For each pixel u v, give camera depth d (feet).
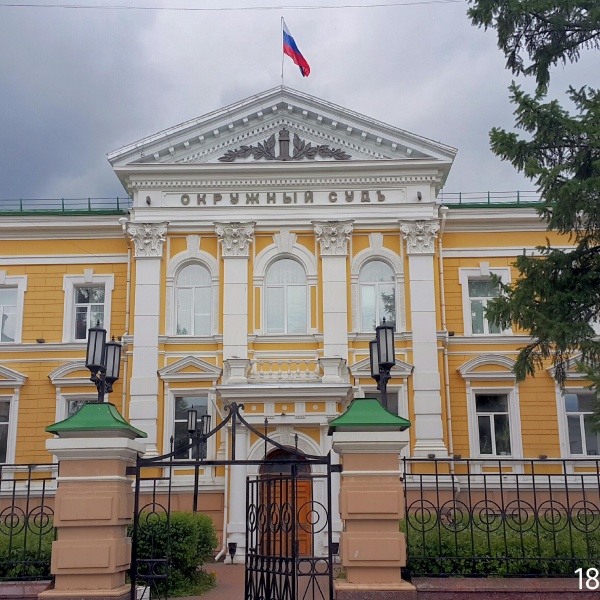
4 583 33.73
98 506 32.58
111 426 33.30
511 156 48.55
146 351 79.66
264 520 35.19
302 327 81.76
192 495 75.72
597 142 45.42
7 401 84.43
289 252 82.58
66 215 86.99
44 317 85.97
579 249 48.65
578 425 82.02
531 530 35.55
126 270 86.69
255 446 72.13
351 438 32.73
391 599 31.35
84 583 32.17
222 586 51.13
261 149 84.23
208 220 82.69
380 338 41.55
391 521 32.42
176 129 82.99
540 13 48.24
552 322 45.01
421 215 82.53
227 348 79.82
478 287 86.63
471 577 33.27
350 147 84.28
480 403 83.25
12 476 81.00
